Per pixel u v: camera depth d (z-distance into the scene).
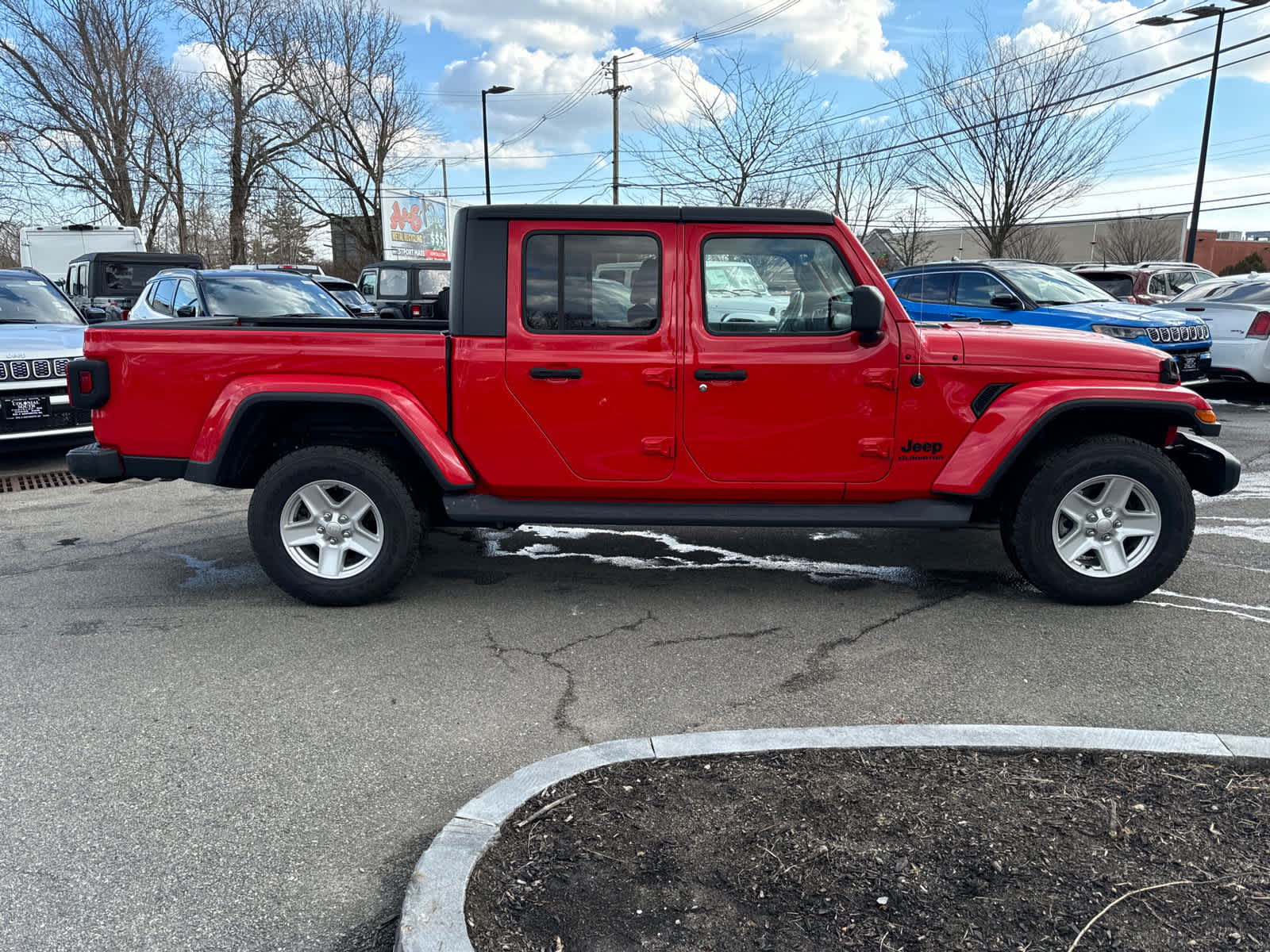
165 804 2.91
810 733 3.04
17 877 2.55
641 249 4.41
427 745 3.29
